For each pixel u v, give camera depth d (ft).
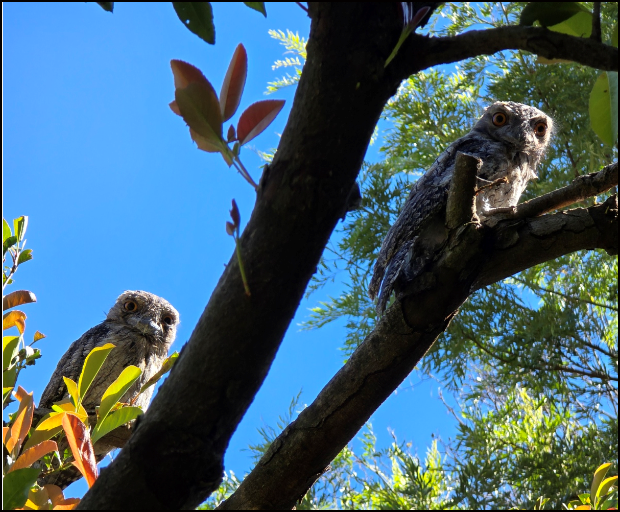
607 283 18.63
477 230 6.63
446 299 6.66
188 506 4.50
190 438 4.46
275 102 4.60
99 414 5.92
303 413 7.20
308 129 4.44
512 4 18.92
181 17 4.61
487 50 4.77
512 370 17.84
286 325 4.59
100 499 4.41
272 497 7.22
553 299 18.52
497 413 19.22
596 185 6.97
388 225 19.03
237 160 4.46
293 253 4.46
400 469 18.47
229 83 4.56
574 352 17.90
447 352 17.95
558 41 4.68
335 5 4.41
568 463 16.99
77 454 5.39
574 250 7.09
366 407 6.95
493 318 18.10
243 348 4.48
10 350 5.75
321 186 4.43
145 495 4.40
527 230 6.97
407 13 4.53
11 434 5.39
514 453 18.19
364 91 4.45
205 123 4.38
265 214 4.47
